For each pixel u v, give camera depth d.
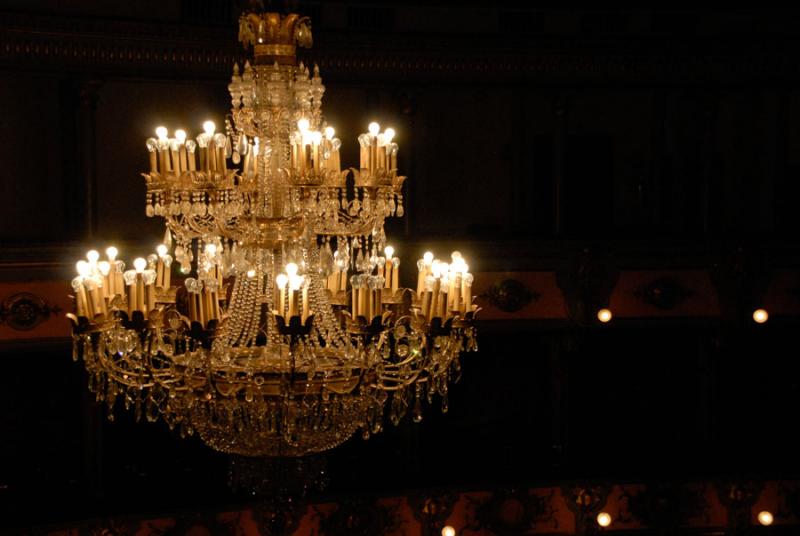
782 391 16.94
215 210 7.07
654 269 15.73
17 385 13.73
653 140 16.66
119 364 8.33
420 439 15.84
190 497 14.06
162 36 13.12
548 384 16.39
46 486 13.74
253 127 7.32
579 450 16.52
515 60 14.87
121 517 13.62
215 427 7.21
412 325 7.37
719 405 16.69
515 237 15.29
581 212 16.59
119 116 14.12
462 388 16.16
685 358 16.88
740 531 16.55
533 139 16.47
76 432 14.05
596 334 16.25
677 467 16.31
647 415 16.86
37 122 13.69
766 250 15.88
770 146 16.61
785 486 16.66
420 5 14.33
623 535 16.27
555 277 15.46
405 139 14.84
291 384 6.76
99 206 14.05
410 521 15.38
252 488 7.48
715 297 15.95
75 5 13.28
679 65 15.25
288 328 6.56
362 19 15.02
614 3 14.76
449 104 16.09
